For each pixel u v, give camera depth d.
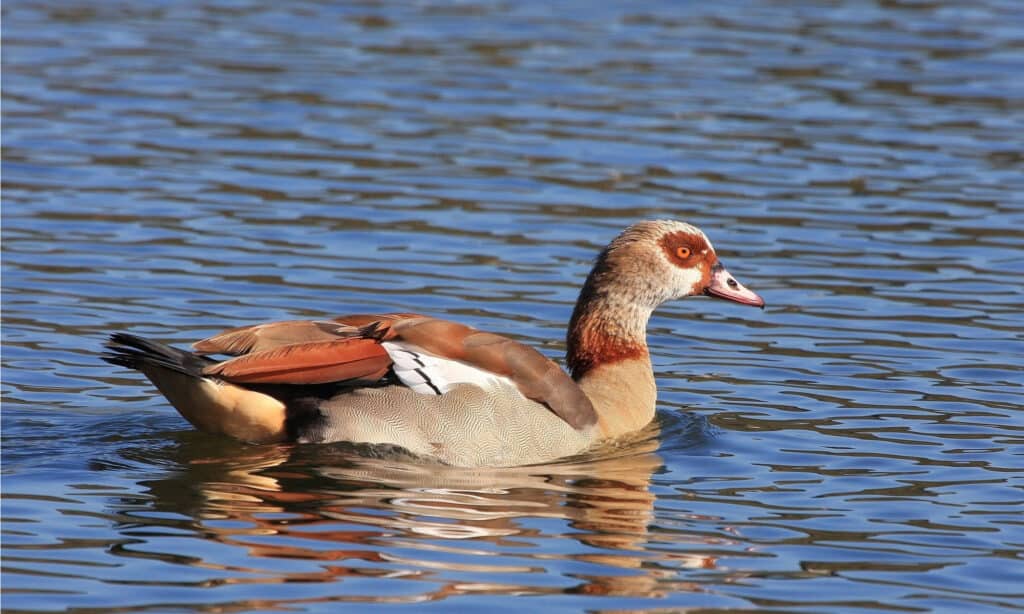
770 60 26.53
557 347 15.39
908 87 25.06
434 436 12.33
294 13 29.83
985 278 17.62
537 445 12.64
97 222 18.70
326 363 12.12
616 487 11.84
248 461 12.07
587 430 13.05
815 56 26.80
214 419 12.20
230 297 16.50
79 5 30.19
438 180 20.64
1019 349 15.45
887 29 28.69
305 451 12.30
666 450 12.88
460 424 12.39
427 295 16.73
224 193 19.94
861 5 30.59
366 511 10.98
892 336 15.89
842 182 20.83
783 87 25.05
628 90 24.80
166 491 11.30
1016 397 14.14
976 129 23.17
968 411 13.77
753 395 14.35
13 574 9.64
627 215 19.50
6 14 29.20
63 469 11.77
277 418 12.25
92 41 27.42
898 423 13.48
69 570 9.73
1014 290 17.23
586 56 26.78
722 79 25.44
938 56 26.86
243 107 23.67
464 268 17.64
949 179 21.00
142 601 9.29
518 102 24.14
